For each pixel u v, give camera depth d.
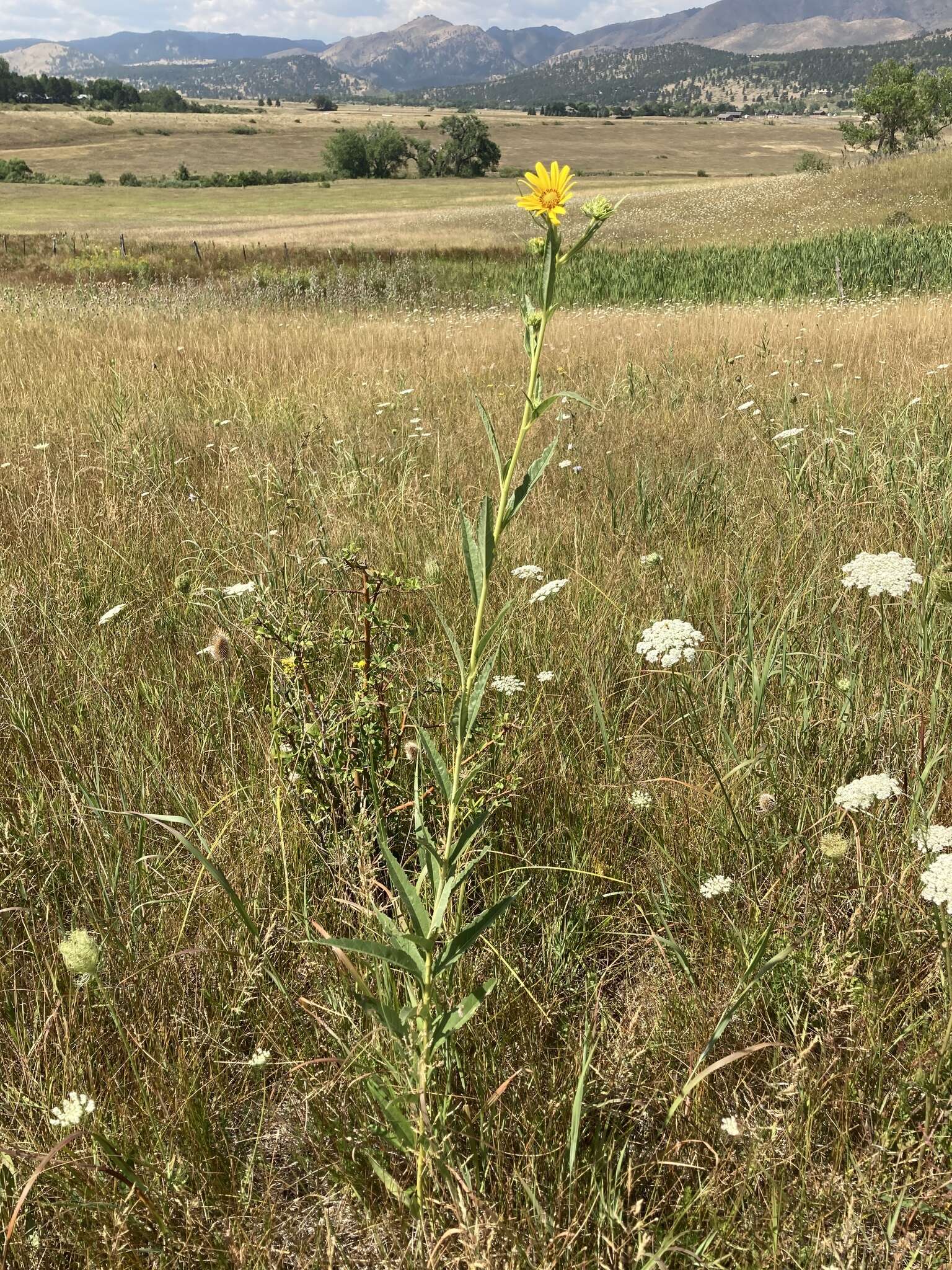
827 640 3.08
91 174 105.44
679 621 2.19
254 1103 1.81
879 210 39.44
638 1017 1.88
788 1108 1.67
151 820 2.37
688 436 6.26
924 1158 1.53
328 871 2.19
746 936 1.93
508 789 2.27
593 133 174.25
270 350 12.11
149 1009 1.92
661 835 2.38
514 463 1.25
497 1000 1.90
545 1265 1.34
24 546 4.32
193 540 3.85
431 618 3.39
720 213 44.53
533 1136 1.62
